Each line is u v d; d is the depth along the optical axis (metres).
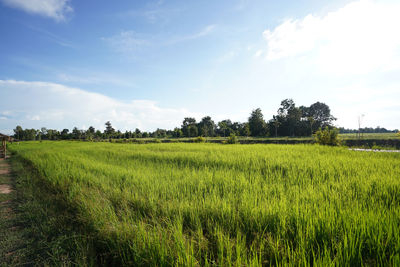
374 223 2.85
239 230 3.19
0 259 3.14
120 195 5.00
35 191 6.73
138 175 7.03
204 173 7.29
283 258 2.32
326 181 5.74
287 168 7.94
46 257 3.16
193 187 5.64
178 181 6.18
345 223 2.92
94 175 7.55
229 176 6.73
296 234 2.92
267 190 5.00
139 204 4.47
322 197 4.23
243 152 13.72
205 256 2.52
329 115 84.50
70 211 4.90
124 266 2.72
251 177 6.64
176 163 9.95
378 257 2.38
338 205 3.67
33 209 5.08
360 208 3.39
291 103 82.56
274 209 3.57
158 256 2.61
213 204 4.01
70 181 6.96
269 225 3.26
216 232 3.10
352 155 11.62
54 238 3.68
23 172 10.46
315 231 2.85
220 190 5.43
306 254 2.44
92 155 15.30
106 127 99.44
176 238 2.83
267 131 83.50
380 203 3.81
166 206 4.12
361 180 5.59
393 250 2.38
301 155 11.58
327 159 9.62
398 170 6.80
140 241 2.92
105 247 3.29
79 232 3.79
